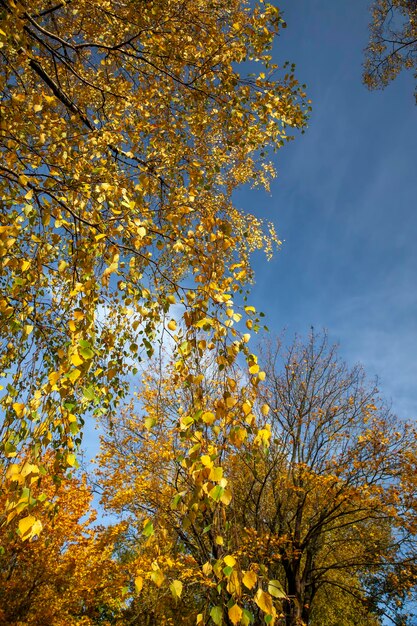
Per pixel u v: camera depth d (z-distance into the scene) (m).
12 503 1.87
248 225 6.97
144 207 3.06
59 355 2.22
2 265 2.59
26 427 2.24
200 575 6.30
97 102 4.95
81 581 7.27
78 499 7.28
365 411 10.70
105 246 2.77
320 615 11.88
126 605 8.08
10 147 2.66
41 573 7.03
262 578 1.92
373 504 8.44
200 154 4.43
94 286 2.54
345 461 9.35
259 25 3.89
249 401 2.26
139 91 4.37
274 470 10.09
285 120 4.06
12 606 6.93
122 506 7.85
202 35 4.12
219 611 1.88
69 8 4.34
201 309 2.49
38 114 3.52
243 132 4.09
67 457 2.30
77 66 4.66
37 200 2.63
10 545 6.57
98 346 3.68
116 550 8.85
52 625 7.04
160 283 3.08
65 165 2.98
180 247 2.77
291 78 4.00
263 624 6.98
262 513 9.59
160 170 3.95
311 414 10.93
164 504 5.92
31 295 2.80
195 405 2.33
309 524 9.73
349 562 9.40
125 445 8.52
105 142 3.69
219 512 2.28
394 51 9.29
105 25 4.48
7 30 2.57
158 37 3.80
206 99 4.00
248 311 2.54
